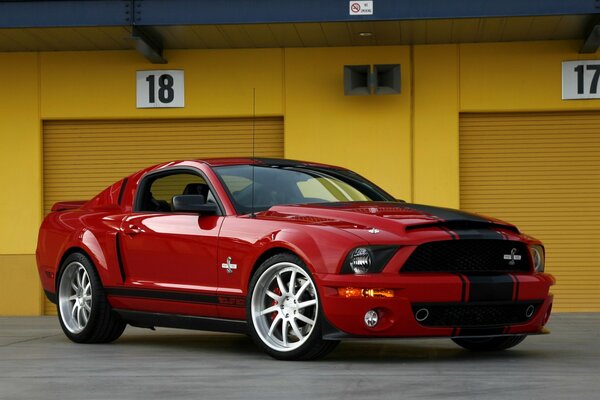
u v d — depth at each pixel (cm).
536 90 1452
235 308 752
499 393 553
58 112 1508
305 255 696
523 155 1460
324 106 1475
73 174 1515
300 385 588
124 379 625
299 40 1440
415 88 1465
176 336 973
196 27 1358
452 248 699
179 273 798
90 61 1505
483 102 1458
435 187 1459
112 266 857
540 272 751
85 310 891
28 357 769
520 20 1330
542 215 1455
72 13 1338
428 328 689
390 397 539
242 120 1498
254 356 757
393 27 1364
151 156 1507
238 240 748
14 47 1486
